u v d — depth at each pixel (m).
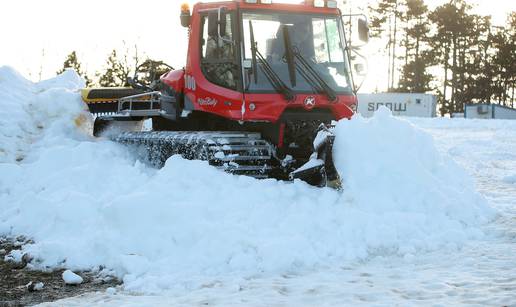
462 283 5.89
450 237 7.46
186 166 8.52
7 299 6.22
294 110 9.59
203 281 6.37
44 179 9.99
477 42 71.69
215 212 7.70
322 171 8.58
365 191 8.23
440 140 21.17
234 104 9.35
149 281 6.46
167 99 10.94
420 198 8.19
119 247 7.28
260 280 6.33
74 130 12.24
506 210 8.84
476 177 12.32
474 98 73.75
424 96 50.75
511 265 6.42
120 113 12.16
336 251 7.10
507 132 25.02
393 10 67.75
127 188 9.13
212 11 9.06
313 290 5.89
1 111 11.98
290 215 7.57
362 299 5.57
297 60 9.62
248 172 9.52
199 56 10.02
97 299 6.03
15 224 8.84
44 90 13.16
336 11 10.08
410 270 6.48
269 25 9.57
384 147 8.70
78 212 8.33
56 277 6.94
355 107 10.01
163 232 7.33
